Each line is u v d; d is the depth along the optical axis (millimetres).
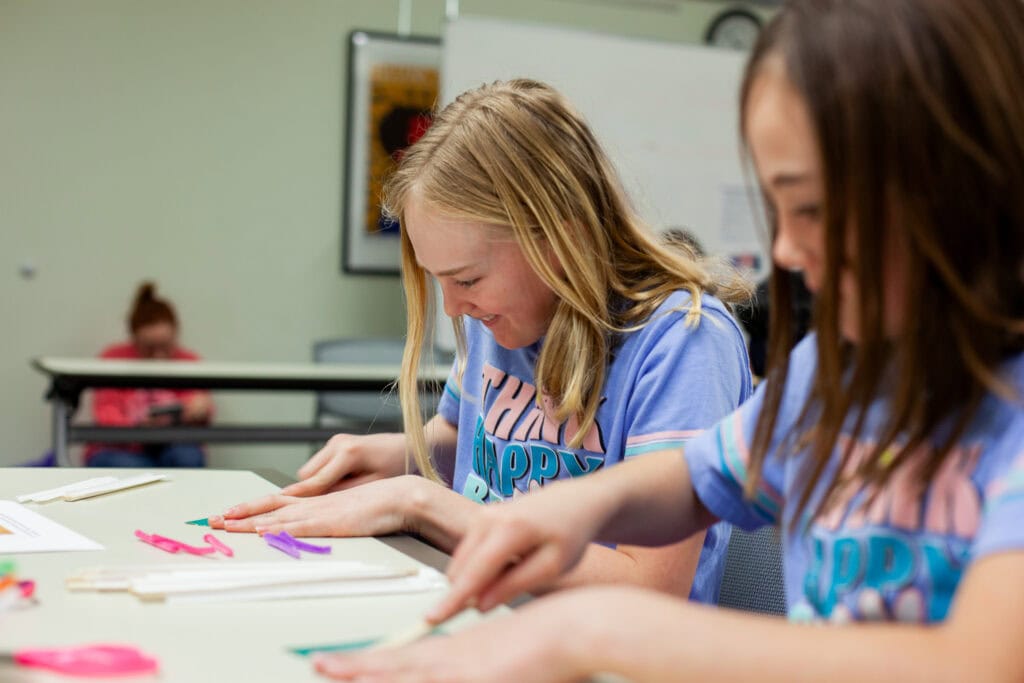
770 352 706
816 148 560
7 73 3992
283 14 4297
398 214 1210
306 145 4375
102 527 969
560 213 1109
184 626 700
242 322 4355
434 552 924
